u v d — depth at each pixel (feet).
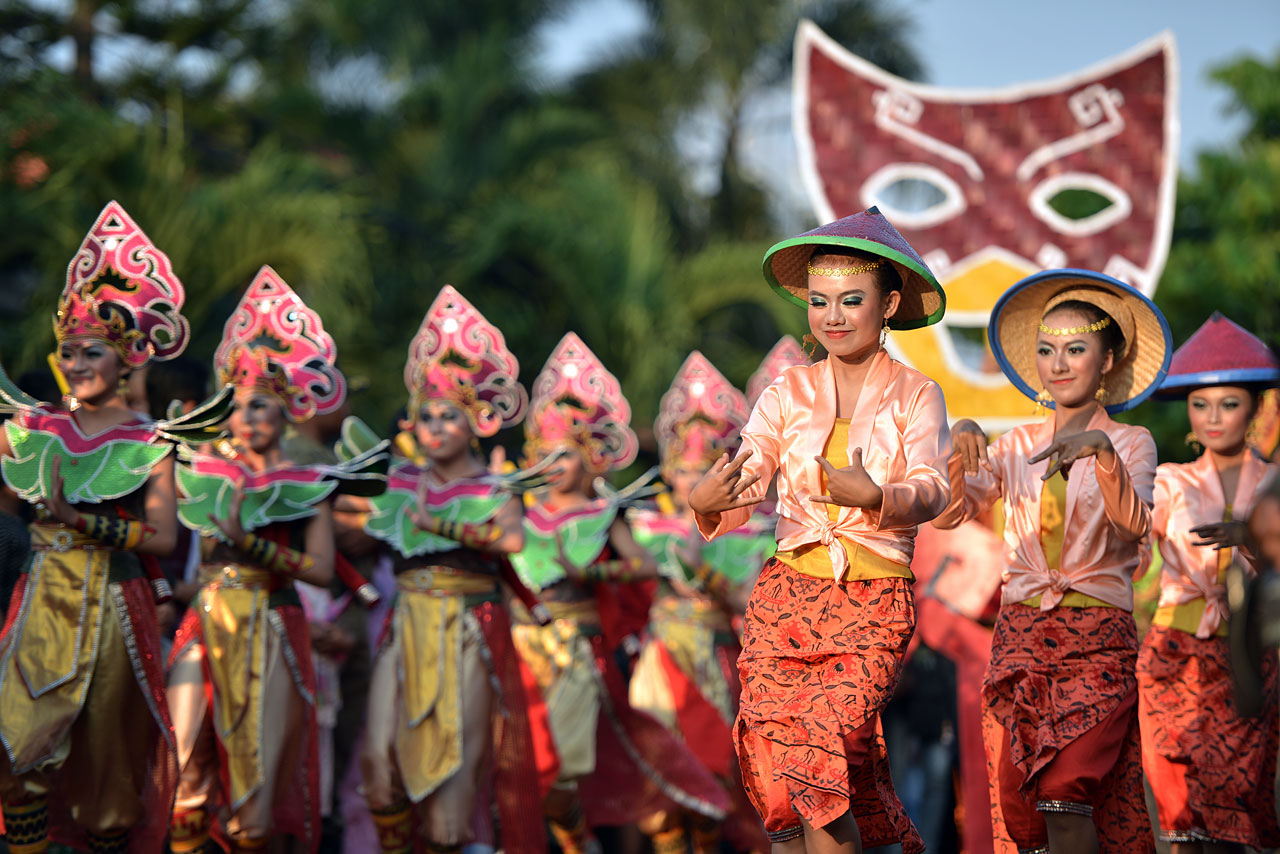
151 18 67.00
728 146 105.81
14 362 50.78
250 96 82.48
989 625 27.61
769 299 76.89
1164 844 27.73
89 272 23.61
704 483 16.14
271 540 25.85
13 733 21.94
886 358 16.98
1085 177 35.42
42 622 22.65
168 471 23.90
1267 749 21.80
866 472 15.66
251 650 25.12
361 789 27.73
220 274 54.19
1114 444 19.49
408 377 29.76
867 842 16.99
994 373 33.99
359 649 33.94
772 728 15.97
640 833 37.09
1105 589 18.99
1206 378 22.67
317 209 56.59
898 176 36.04
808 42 36.42
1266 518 13.88
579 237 75.15
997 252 35.40
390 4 94.79
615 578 33.53
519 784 28.73
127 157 53.11
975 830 26.40
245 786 24.54
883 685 15.84
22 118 52.80
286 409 26.43
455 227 80.53
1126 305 19.57
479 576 28.53
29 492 22.86
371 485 26.71
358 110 87.76
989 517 28.30
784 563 16.83
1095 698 18.43
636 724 34.04
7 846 22.65
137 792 23.35
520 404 29.68
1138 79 35.24
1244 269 84.94
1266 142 93.45
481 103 90.07
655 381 71.92
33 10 63.41
